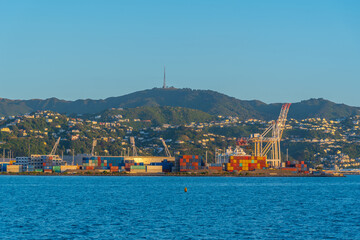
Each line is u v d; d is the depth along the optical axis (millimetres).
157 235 100062
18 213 135125
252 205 164500
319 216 132875
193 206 159125
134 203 169000
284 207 158375
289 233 103312
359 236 100562
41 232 103000
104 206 157125
